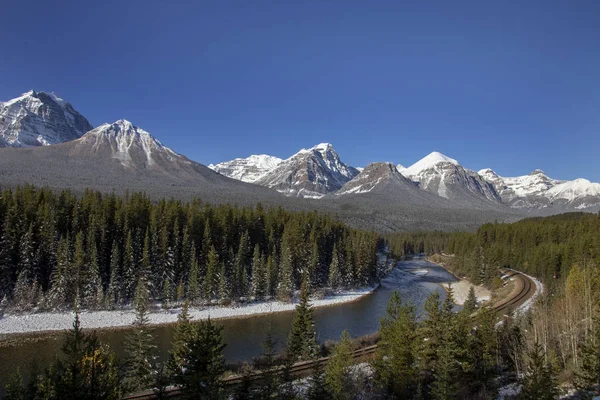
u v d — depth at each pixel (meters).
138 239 90.25
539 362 31.81
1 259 76.31
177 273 92.06
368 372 42.62
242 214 115.31
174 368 32.84
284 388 36.16
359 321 79.44
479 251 135.75
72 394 24.12
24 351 57.38
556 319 48.69
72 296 77.50
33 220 85.56
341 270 112.62
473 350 39.47
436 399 34.06
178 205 107.19
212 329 29.88
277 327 74.00
